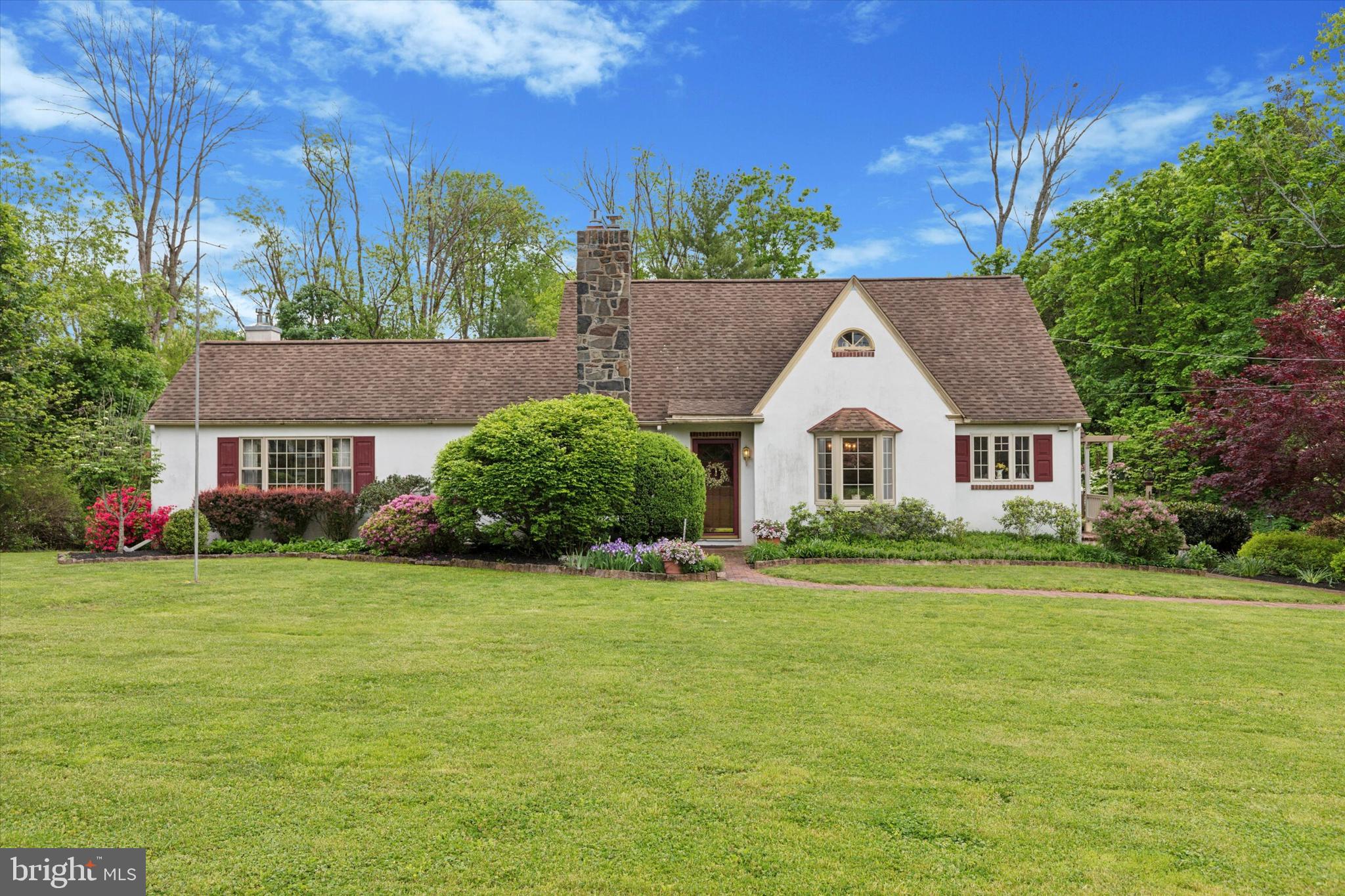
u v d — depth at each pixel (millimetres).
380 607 10266
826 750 5504
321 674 7129
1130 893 3789
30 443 19797
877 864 4016
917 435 17312
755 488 17422
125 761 5109
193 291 33438
